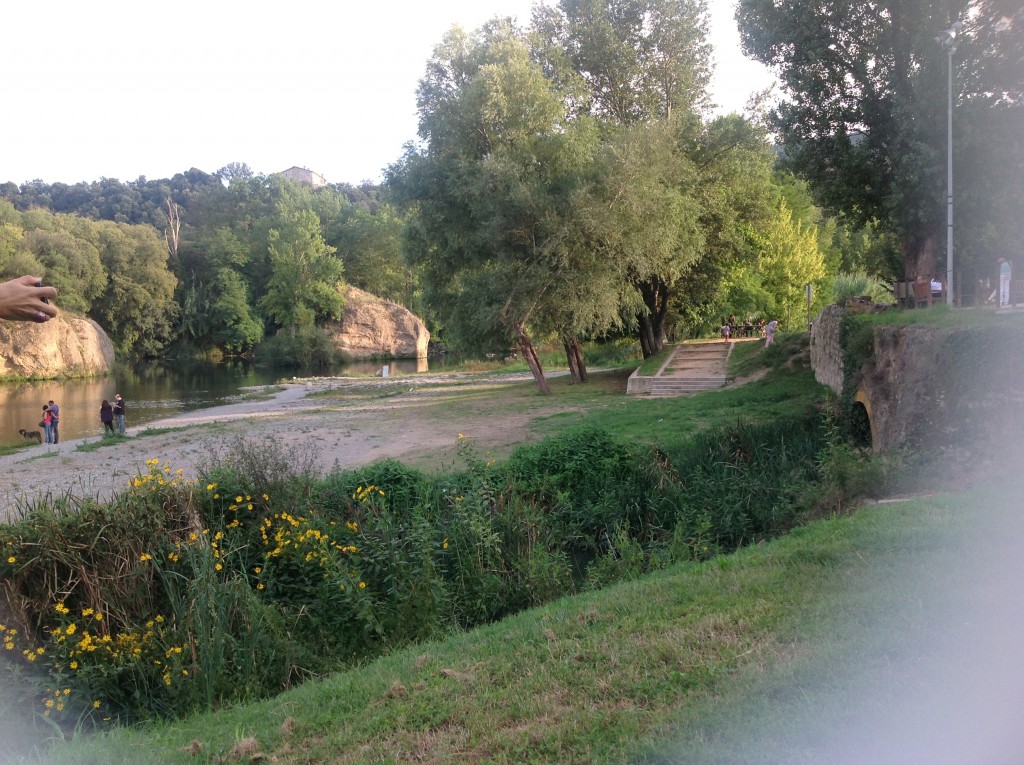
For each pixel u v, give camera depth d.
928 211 24.00
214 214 116.62
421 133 33.94
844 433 18.14
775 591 6.59
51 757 5.48
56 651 8.18
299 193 116.50
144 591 9.22
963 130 22.69
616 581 10.93
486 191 30.88
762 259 53.09
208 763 5.14
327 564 9.91
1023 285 20.30
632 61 36.97
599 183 31.81
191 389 59.81
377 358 99.38
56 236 76.69
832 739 4.01
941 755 3.76
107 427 30.86
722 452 16.88
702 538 12.71
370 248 109.88
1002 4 22.77
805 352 31.80
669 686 5.09
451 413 30.84
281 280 96.44
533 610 8.59
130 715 7.85
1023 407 10.51
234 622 8.93
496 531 12.40
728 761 3.96
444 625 9.86
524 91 31.94
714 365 34.41
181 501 10.61
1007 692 4.23
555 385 39.25
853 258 65.75
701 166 37.81
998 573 5.91
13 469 22.67
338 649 9.34
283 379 70.62
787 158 28.17
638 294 35.69
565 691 5.37
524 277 31.31
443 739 4.96
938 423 12.34
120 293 85.81
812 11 25.02
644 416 23.75
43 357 70.25
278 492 11.80
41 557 8.96
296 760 5.03
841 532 7.99
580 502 15.13
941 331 12.74
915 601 5.66
